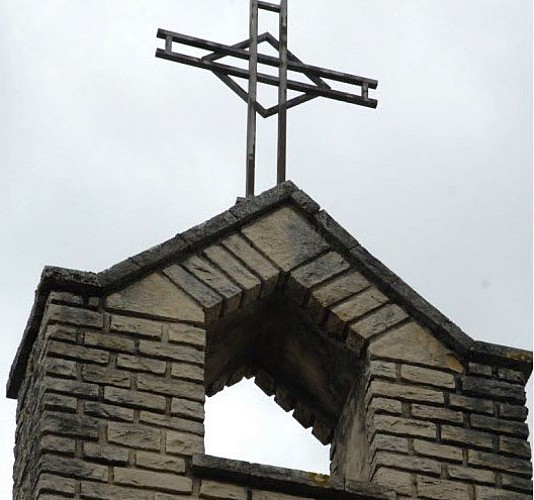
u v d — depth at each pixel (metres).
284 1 28.16
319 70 27.95
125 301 23.94
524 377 24.64
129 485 22.38
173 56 27.44
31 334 24.28
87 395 23.00
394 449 23.56
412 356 24.44
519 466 23.78
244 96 27.19
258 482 22.72
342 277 24.88
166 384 23.34
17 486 23.86
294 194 25.28
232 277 24.48
